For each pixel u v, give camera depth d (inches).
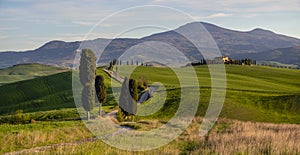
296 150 584.7
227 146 634.2
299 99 2000.5
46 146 796.0
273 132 903.7
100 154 646.5
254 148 594.2
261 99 2086.6
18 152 729.6
